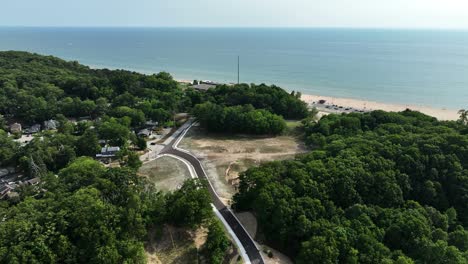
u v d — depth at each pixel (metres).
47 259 41.22
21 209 49.56
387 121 96.12
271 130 104.19
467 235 50.44
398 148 67.44
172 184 73.31
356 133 92.31
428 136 71.94
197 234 54.59
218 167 81.94
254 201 57.84
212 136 103.75
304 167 63.31
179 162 84.69
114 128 94.56
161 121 112.94
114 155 87.69
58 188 57.66
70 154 84.88
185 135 104.50
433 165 63.72
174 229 54.22
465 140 67.12
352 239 49.09
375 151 67.69
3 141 88.69
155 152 91.12
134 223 49.19
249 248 52.88
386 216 54.81
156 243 51.50
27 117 117.38
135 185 55.84
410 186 61.53
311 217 53.22
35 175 78.12
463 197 59.59
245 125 104.50
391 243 51.81
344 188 57.91
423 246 48.88
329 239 47.97
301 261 46.78
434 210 55.84
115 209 49.03
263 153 90.38
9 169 82.44
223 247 50.00
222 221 59.72
